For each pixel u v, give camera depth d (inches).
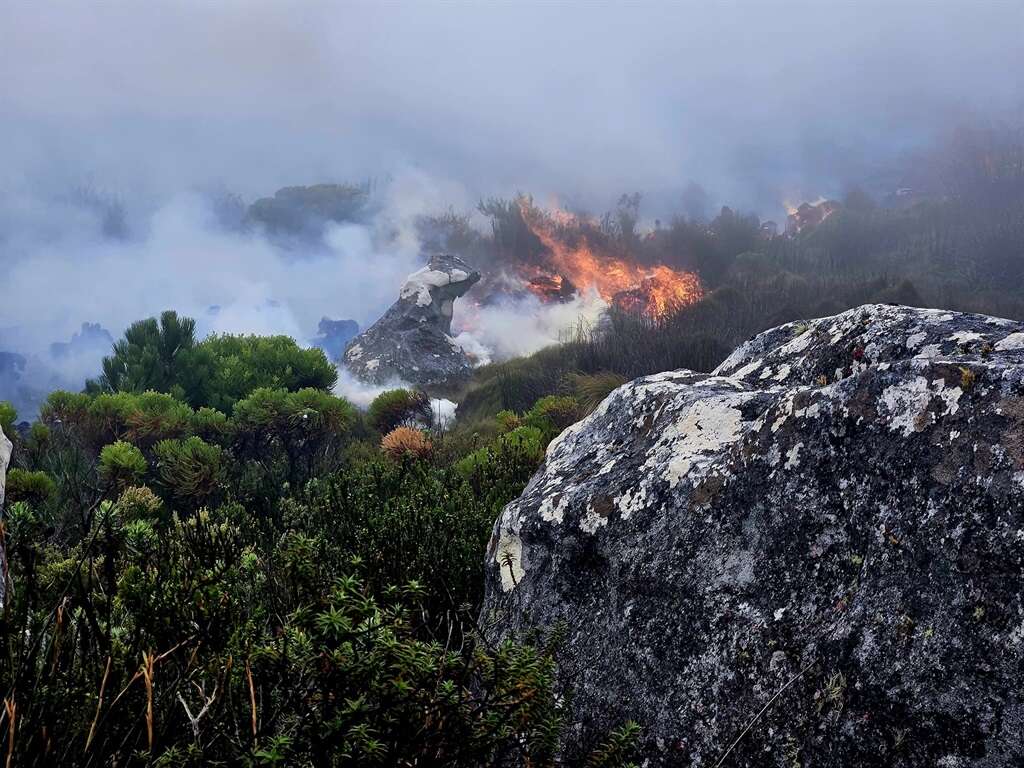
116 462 205.6
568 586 74.8
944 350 70.7
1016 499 51.3
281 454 279.4
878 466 59.7
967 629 50.6
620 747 54.0
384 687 44.9
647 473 74.6
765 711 57.7
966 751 48.5
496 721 47.3
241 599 67.4
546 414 275.1
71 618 52.3
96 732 46.1
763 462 67.0
